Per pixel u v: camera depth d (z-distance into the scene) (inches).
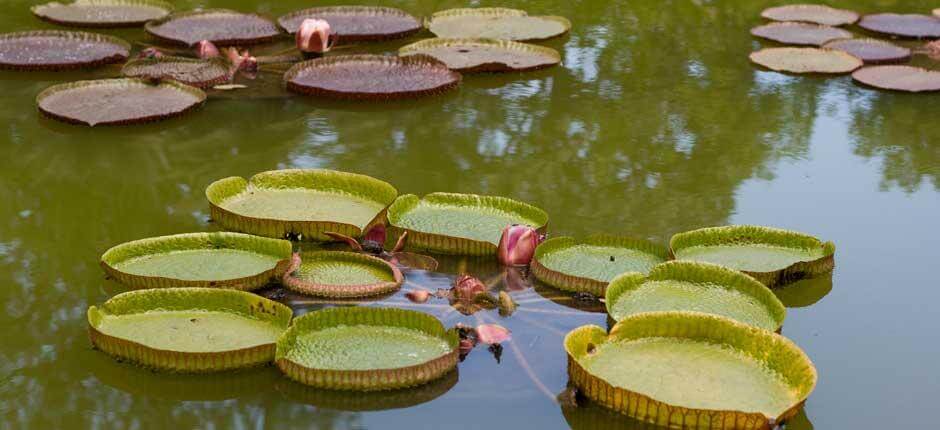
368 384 148.7
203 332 160.4
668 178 241.0
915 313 179.3
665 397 144.3
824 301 183.3
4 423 141.5
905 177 246.4
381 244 194.1
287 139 259.9
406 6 408.2
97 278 183.8
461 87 311.0
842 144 269.4
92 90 286.8
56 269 187.0
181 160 243.8
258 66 319.9
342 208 210.1
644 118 285.3
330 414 144.6
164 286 172.7
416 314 161.6
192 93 286.4
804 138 273.3
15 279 182.5
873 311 179.8
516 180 236.1
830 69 332.8
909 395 154.3
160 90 289.1
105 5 377.7
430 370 150.7
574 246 196.1
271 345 154.3
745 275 174.6
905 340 170.1
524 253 189.6
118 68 315.0
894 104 305.3
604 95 305.6
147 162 242.4
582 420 143.3
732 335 156.7
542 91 308.0
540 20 383.9
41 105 273.1
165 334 159.3
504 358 158.6
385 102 293.7
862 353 165.8
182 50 331.9
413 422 142.3
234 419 143.3
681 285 178.7
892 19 398.0
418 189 228.7
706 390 146.4
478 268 189.8
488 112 287.0
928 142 272.5
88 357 158.7
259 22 362.0
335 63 316.8
